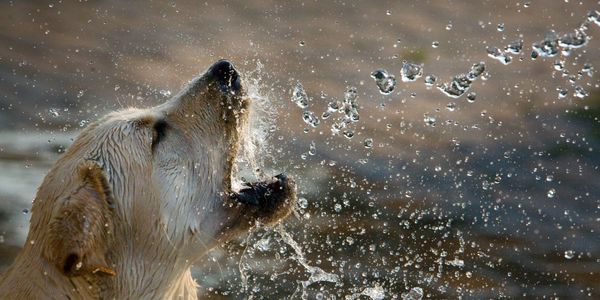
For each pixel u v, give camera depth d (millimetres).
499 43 19109
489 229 13828
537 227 13805
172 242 9289
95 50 20031
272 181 9977
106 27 20922
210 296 12320
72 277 8430
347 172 15438
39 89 18594
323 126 16672
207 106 9828
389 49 19344
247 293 12383
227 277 12773
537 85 17594
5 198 14453
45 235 8508
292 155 15812
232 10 21484
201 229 9531
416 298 12078
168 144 9484
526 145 15938
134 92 18516
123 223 8898
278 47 19672
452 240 13547
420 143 16219
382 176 15352
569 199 14477
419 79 18078
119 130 9227
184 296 9742
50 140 16859
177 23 21047
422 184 15078
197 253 9555
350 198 14703
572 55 18406
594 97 17078
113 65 19484
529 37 19109
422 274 12672
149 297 9156
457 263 12930
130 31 20781
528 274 12648
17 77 18906
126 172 9016
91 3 22000
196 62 19562
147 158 9234
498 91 17547
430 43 19375
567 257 13062
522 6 20406
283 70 18641
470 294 12156
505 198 14586
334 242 13516
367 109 17219
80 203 8445
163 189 9258
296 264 13016
